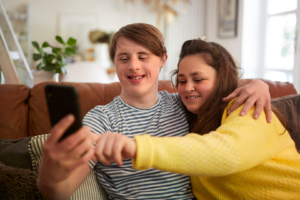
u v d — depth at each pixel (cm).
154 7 494
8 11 506
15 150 91
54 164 46
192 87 89
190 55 90
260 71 389
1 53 161
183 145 58
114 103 93
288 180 72
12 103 125
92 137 50
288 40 333
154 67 88
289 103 118
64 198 62
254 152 65
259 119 73
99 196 84
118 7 525
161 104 96
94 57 525
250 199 75
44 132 125
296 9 312
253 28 381
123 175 81
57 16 520
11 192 75
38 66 179
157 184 81
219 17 428
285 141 80
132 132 86
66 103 45
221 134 64
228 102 86
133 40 84
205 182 82
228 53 96
